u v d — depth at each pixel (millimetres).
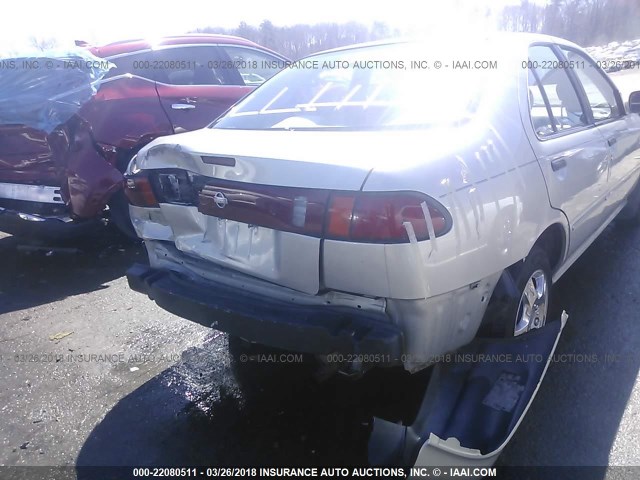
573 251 3359
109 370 3174
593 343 3184
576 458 2354
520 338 2391
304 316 2203
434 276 2016
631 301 3656
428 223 1977
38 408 2838
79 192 4457
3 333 3662
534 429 2527
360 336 2057
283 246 2191
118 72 4969
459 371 2316
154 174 2725
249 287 2436
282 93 3193
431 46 3047
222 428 2641
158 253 2871
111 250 5270
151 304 4078
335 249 2051
